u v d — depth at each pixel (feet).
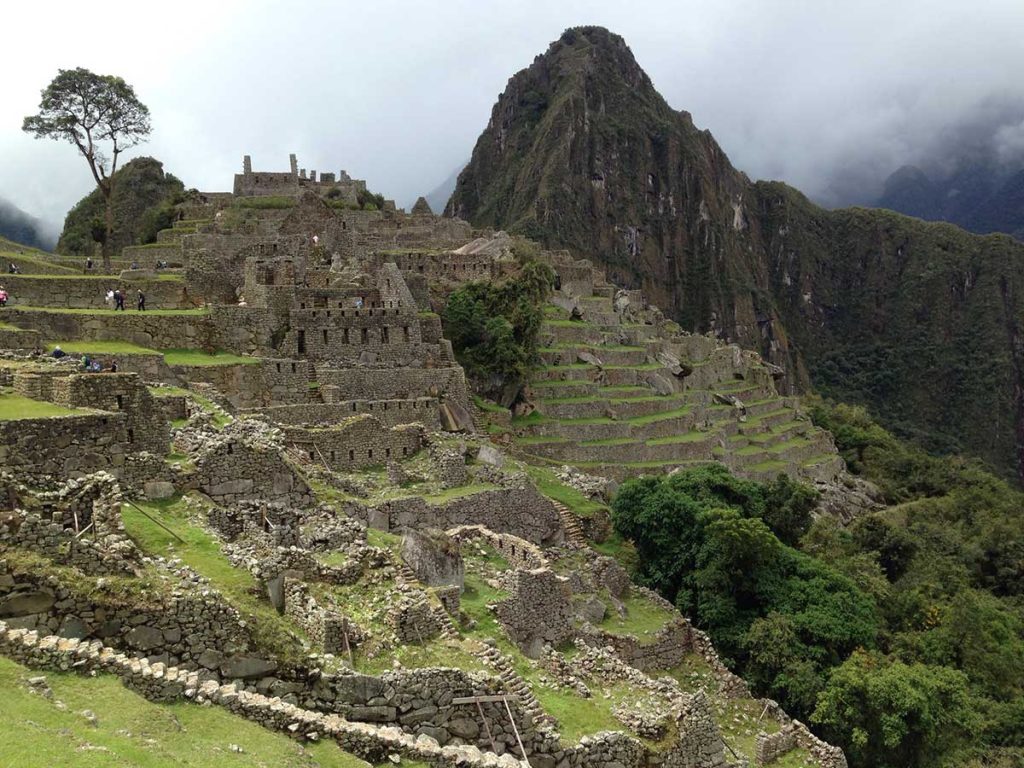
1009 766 142.10
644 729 82.23
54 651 51.90
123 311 167.12
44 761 40.70
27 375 90.58
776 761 119.55
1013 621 230.07
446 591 93.66
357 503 113.09
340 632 67.21
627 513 175.11
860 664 144.36
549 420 242.78
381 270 209.56
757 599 163.32
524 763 62.69
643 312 455.22
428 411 173.68
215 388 148.25
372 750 58.59
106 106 243.81
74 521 65.51
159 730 49.01
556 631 107.96
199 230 290.76
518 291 250.98
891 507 411.34
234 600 64.39
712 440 292.20
